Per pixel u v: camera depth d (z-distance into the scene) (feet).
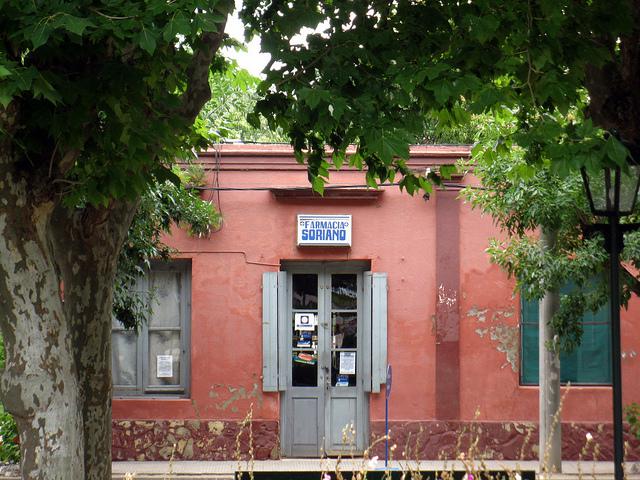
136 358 79.15
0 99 28.40
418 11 37.65
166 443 77.46
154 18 30.81
